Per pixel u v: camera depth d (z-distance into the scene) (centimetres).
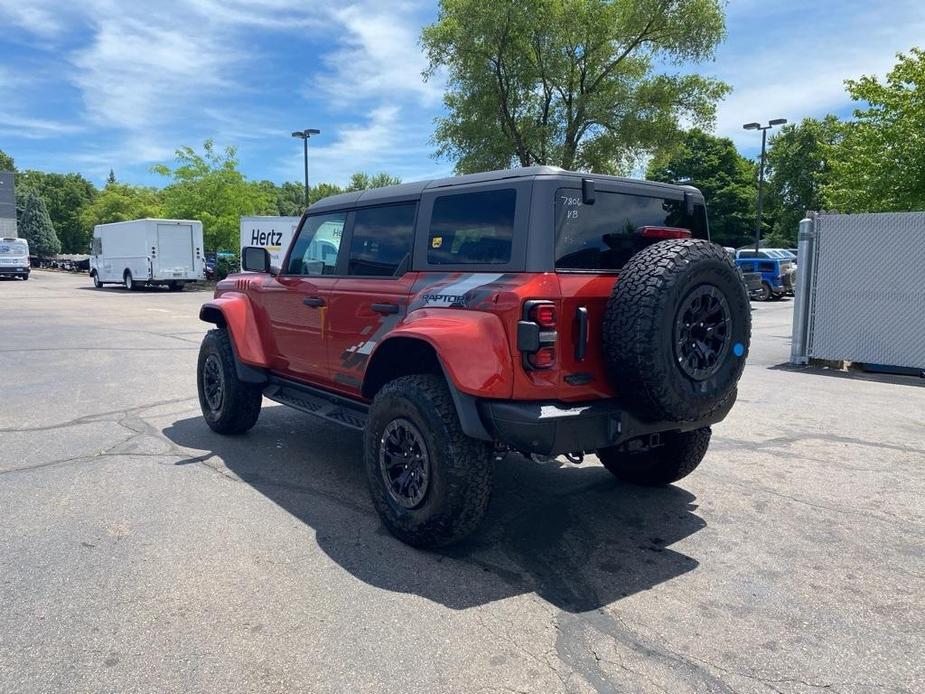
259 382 596
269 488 496
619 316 352
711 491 504
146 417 706
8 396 800
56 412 723
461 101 2270
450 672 280
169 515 441
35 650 290
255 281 605
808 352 1081
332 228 516
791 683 276
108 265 3266
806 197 5222
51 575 357
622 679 277
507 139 2266
